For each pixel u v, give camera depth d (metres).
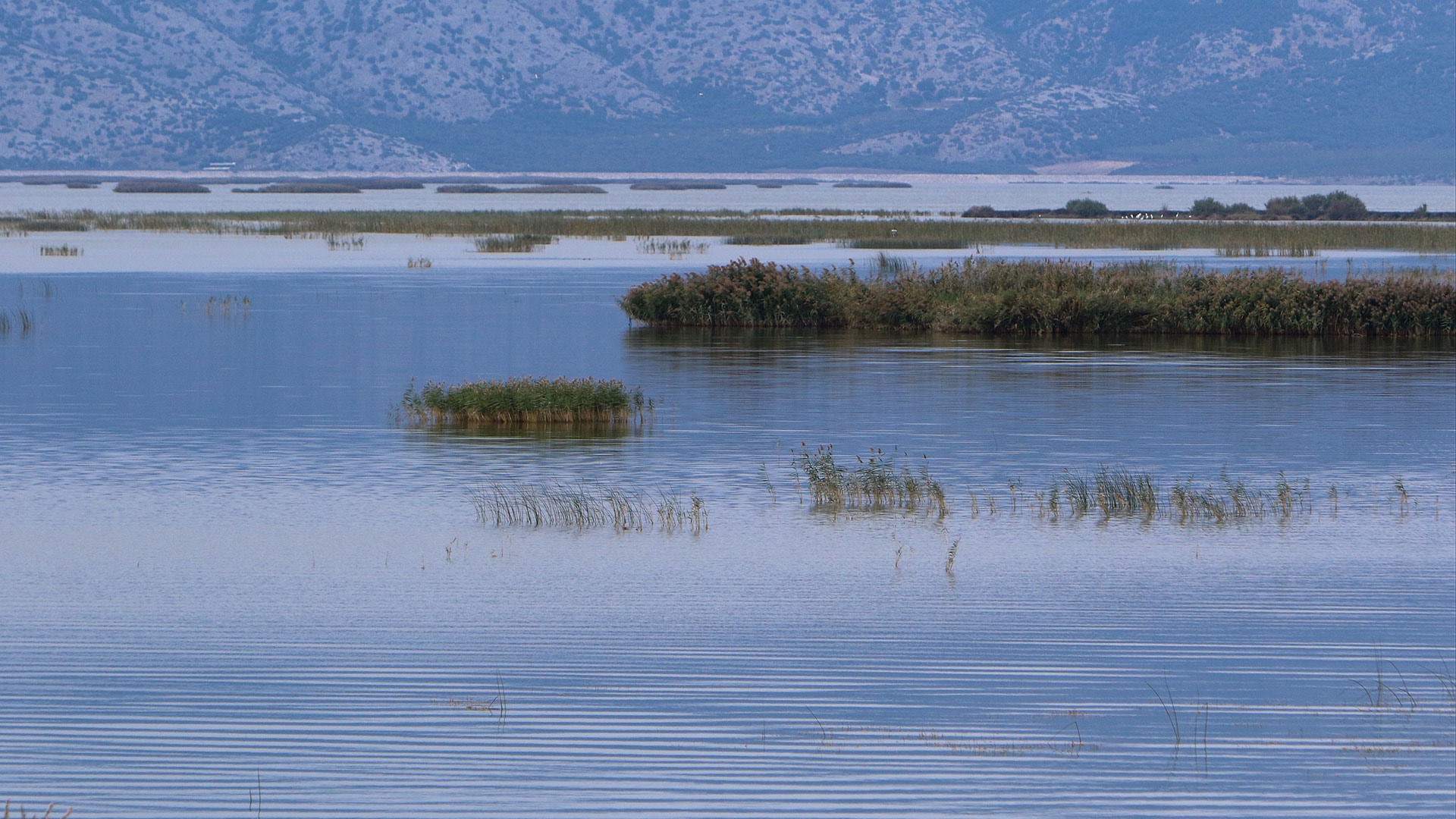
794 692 42.06
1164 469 72.50
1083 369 110.25
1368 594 51.53
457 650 45.28
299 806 34.84
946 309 141.38
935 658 44.78
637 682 42.69
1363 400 94.31
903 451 76.94
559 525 61.06
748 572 54.12
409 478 69.88
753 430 83.12
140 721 39.69
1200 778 36.56
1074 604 50.25
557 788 35.84
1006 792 35.75
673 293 142.62
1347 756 37.94
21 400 92.38
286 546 57.41
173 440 79.31
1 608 49.25
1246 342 130.00
